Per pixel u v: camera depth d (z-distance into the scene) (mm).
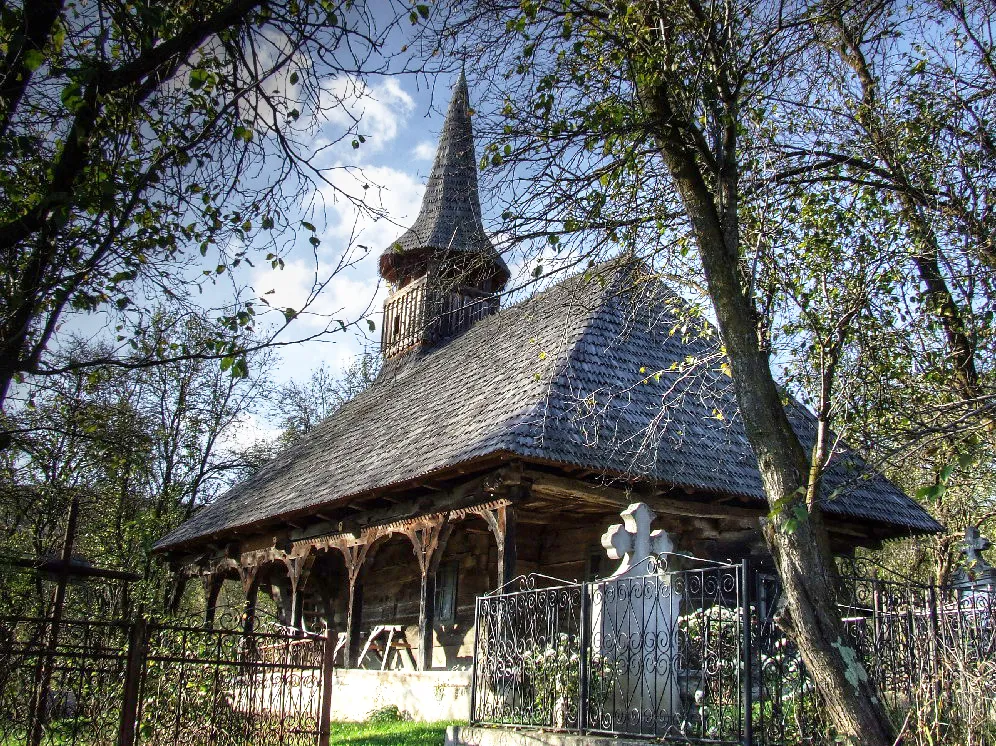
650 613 7836
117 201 6629
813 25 8234
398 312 24609
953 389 9836
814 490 6305
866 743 5773
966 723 6027
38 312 6340
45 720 7922
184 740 8656
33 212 5883
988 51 9656
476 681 8922
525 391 14078
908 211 9523
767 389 6668
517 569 15445
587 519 15156
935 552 17969
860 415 8805
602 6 7691
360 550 16359
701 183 7309
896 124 9656
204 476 29531
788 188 9117
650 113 7484
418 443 15711
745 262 8344
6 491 10875
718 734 6719
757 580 6879
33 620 7688
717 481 13508
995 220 8914
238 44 6711
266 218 7090
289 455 23250
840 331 8016
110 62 6418
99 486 18281
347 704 14773
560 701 7723
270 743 8641
